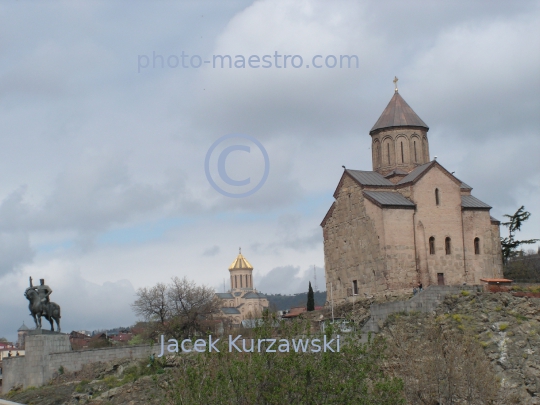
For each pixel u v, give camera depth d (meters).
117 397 65.69
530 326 67.00
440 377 59.97
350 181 85.75
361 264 83.31
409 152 87.81
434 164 83.94
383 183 85.00
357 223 84.19
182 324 104.94
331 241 87.94
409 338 67.75
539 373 62.88
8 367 80.25
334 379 46.91
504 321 67.69
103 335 123.00
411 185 82.81
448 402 58.81
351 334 54.03
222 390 45.88
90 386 70.69
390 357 62.84
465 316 68.88
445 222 83.44
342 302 85.25
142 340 106.19
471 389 58.97
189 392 47.28
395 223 81.19
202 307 109.44
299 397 46.44
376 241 81.38
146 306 111.19
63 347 78.81
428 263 81.81
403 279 80.31
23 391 74.62
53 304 81.00
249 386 46.06
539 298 70.38
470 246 84.56
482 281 81.38
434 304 72.50
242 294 195.75
